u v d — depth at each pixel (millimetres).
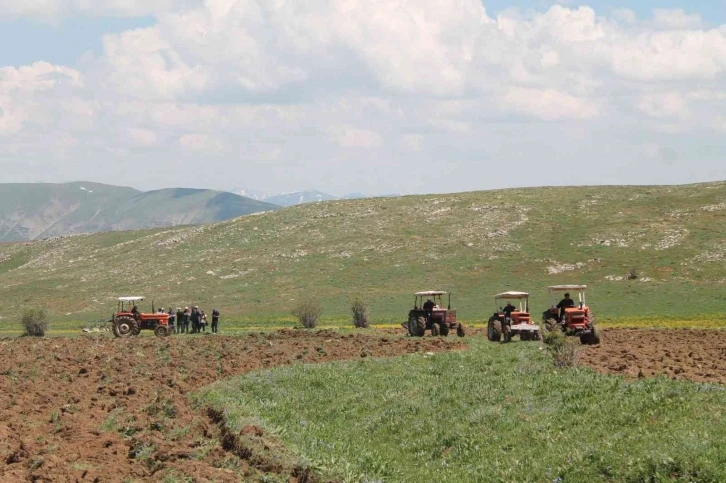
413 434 20453
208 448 18375
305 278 107188
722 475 13523
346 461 17203
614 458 15195
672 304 80375
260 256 120438
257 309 94438
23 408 23812
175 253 130625
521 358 29688
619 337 45906
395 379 27281
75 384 29250
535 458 16703
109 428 21125
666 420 16781
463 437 19062
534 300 87125
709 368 26328
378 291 98125
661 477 14023
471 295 92500
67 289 117000
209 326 75188
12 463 16906
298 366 32375
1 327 91188
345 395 25781
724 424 15805
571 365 26250
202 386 28734
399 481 16891
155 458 17484
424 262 108125
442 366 29469
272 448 17750
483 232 117688
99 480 15531
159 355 39344
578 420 18359
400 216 132625
